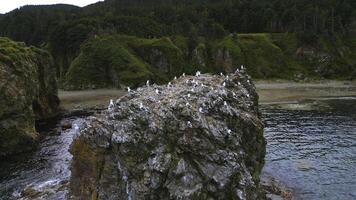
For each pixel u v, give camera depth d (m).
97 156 37.81
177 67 178.00
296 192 49.91
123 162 36.53
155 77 167.12
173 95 43.53
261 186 48.59
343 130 79.88
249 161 43.06
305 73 178.25
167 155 36.25
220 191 36.19
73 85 164.25
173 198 35.06
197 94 44.09
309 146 69.06
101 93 151.88
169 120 37.97
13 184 52.94
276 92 134.88
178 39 193.62
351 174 55.38
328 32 192.88
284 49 192.25
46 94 106.56
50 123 93.69
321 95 127.38
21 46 100.56
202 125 38.22
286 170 57.47
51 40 196.75
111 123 38.31
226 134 39.12
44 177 55.06
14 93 73.31
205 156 37.22
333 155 63.72
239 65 180.75
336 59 182.38
